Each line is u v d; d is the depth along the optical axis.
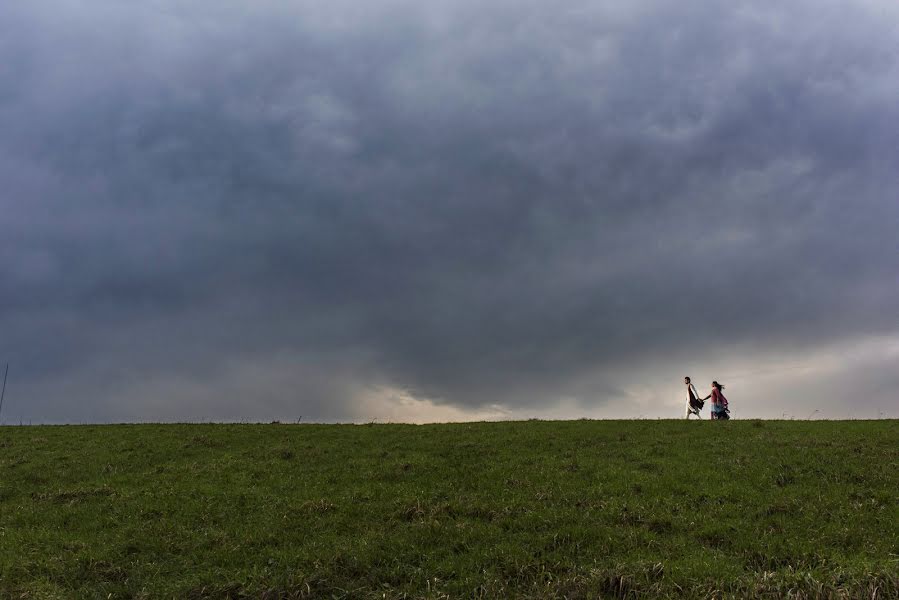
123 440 32.97
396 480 24.31
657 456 26.30
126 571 16.70
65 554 17.75
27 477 26.42
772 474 22.36
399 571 16.05
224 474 25.78
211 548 18.08
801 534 17.22
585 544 17.25
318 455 28.88
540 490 22.02
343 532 18.92
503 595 14.59
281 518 20.16
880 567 14.54
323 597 14.97
